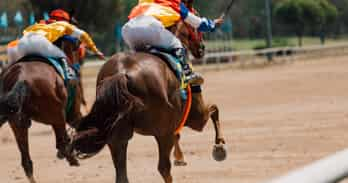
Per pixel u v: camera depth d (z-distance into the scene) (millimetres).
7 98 12555
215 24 12508
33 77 13000
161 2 11836
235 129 21000
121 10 62062
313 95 30453
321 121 21625
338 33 113812
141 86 10039
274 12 89938
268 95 31688
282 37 110562
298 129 20172
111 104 9766
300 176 5129
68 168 15852
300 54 66750
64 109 13484
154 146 18484
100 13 59875
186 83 11102
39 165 16453
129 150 17938
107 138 9836
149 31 11281
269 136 19094
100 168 15688
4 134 22859
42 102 13039
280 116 23547
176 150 14703
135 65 10258
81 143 9812
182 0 12453
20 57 14062
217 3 105250
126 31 11508
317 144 17359
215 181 13391
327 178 5324
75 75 14117
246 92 33656
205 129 21344
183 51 11336
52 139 21125
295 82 37812
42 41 13797
